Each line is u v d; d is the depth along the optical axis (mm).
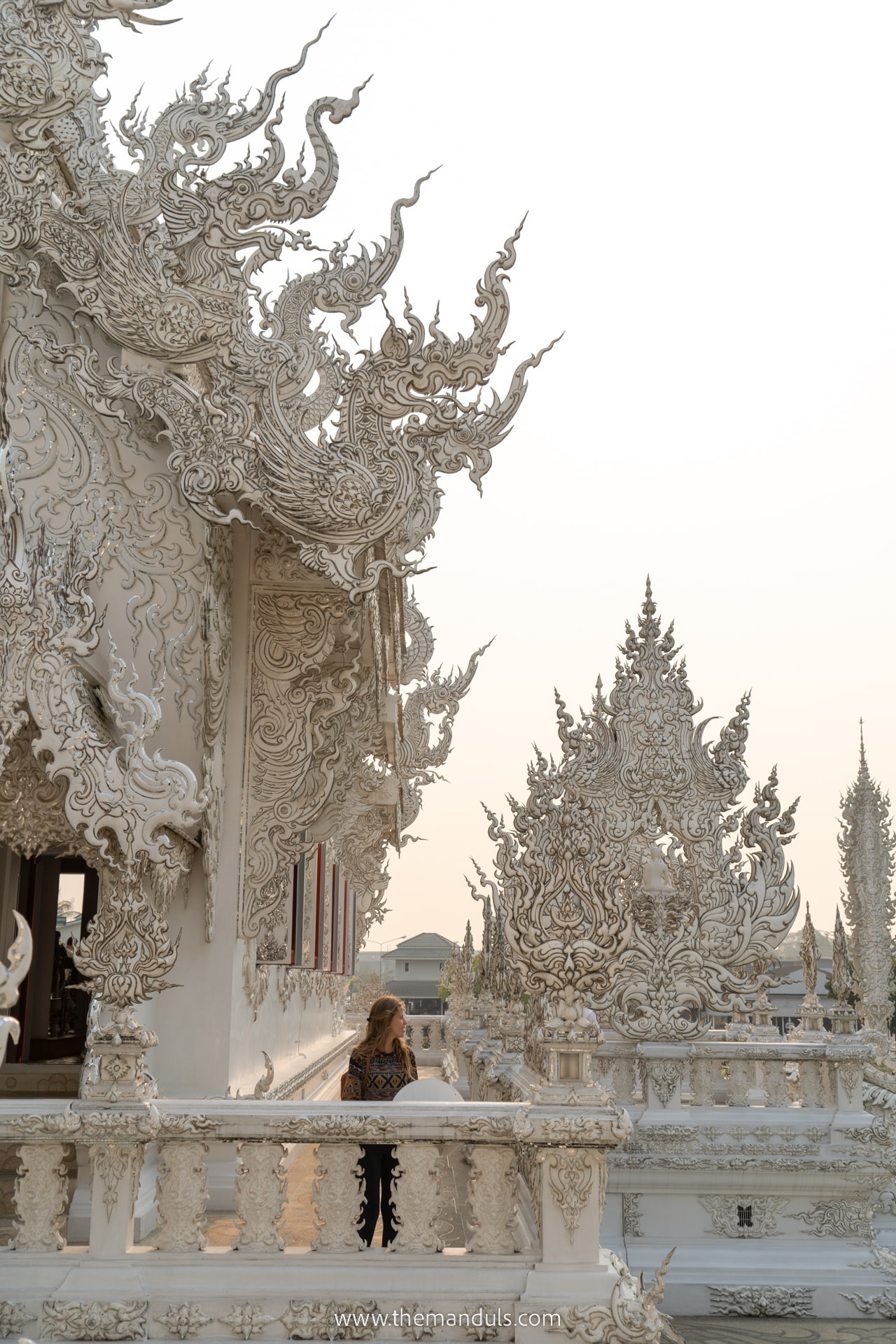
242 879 8836
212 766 8414
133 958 5723
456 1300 5379
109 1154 5598
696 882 8633
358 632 9375
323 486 7457
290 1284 5449
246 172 7719
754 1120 8969
